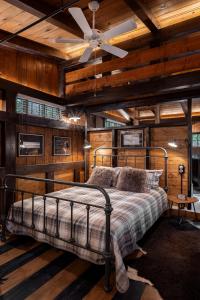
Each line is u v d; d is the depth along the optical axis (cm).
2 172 327
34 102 395
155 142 433
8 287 186
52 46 385
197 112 588
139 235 241
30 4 244
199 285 191
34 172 386
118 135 475
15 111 348
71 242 211
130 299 174
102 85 407
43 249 252
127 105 451
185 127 402
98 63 421
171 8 289
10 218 274
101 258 194
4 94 335
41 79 413
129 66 372
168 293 181
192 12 302
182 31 315
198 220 357
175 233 306
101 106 484
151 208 291
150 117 679
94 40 232
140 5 263
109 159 487
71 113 473
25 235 268
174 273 209
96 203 269
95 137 509
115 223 208
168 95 405
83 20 207
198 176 598
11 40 325
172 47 330
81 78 431
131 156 457
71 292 181
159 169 425
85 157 508
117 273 177
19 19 281
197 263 228
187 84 322
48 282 193
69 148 477
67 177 471
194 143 600
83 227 209
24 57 380
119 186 356
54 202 272
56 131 444
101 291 183
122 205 260
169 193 412
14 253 243
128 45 367
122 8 284
